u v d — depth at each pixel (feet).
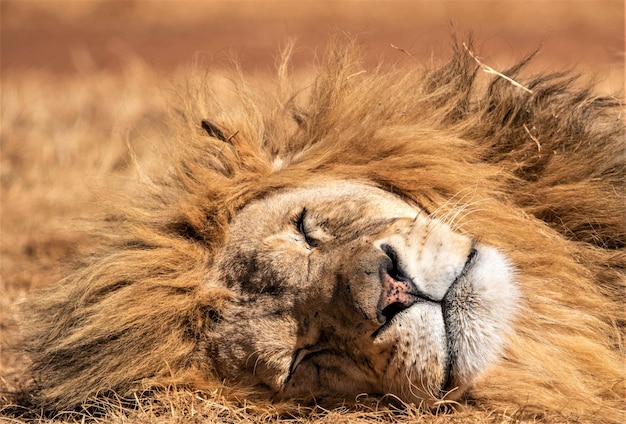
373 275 22.22
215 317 25.13
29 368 28.66
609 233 28.07
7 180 48.47
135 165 30.53
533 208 27.91
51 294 28.99
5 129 54.65
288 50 33.83
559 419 23.70
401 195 26.96
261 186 26.73
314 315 23.48
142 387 25.31
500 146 28.96
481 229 25.96
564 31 92.12
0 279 38.60
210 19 109.70
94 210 31.73
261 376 24.39
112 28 107.45
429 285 22.59
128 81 66.54
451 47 34.81
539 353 24.73
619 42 77.77
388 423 23.09
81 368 26.22
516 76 30.89
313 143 29.84
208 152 28.76
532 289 25.36
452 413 23.98
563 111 29.73
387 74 30.37
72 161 50.34
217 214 26.45
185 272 25.94
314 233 24.86
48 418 26.58
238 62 40.24
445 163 27.45
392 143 27.89
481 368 22.59
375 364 22.93
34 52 93.40
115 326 25.59
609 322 26.71
